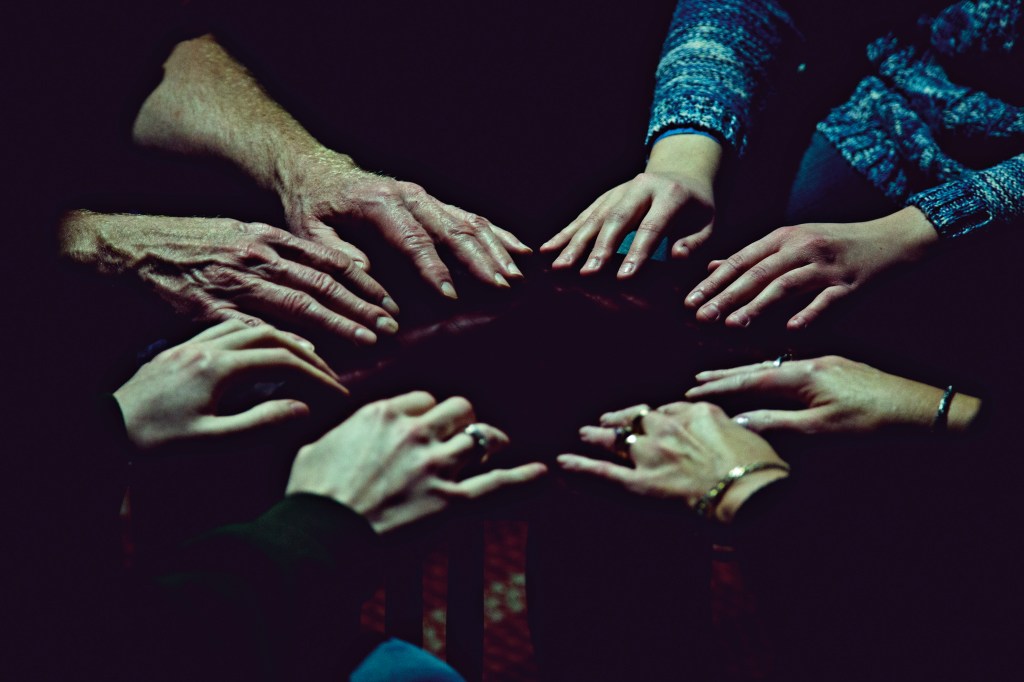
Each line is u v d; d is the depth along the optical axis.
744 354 1.19
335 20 1.82
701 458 1.09
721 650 1.28
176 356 1.11
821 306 1.22
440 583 1.33
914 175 1.42
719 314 1.21
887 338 1.32
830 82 1.49
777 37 1.48
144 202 1.45
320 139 1.48
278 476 1.13
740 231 1.40
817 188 1.43
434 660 1.02
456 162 1.62
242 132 1.43
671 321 1.20
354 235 1.30
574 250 1.24
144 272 1.26
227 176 1.45
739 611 1.31
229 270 1.22
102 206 1.41
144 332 1.28
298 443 1.14
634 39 1.83
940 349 1.31
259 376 1.12
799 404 1.17
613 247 1.24
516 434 1.15
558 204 1.57
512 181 1.60
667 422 1.11
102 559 1.01
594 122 1.70
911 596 1.26
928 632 1.24
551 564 1.25
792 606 1.29
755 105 1.43
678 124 1.39
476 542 1.36
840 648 1.25
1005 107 1.37
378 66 1.75
